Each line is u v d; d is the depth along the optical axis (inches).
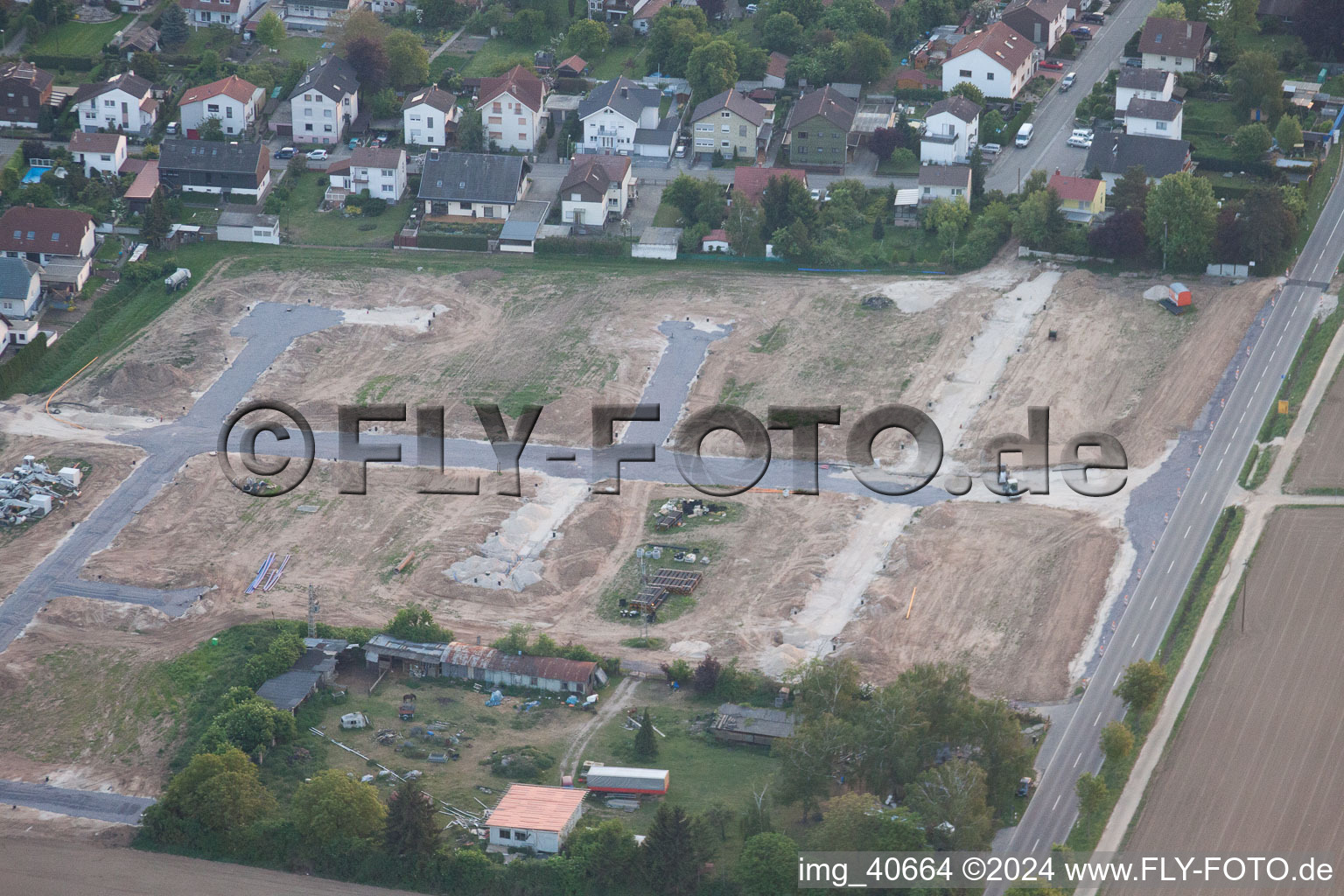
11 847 4714.6
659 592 5866.1
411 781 4921.3
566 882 4483.3
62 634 5684.1
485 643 5600.4
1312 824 4692.4
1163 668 5275.6
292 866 4643.2
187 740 5157.5
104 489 6456.7
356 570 6028.5
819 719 4781.0
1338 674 5275.6
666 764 4997.5
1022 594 5792.3
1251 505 6181.1
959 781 4505.4
